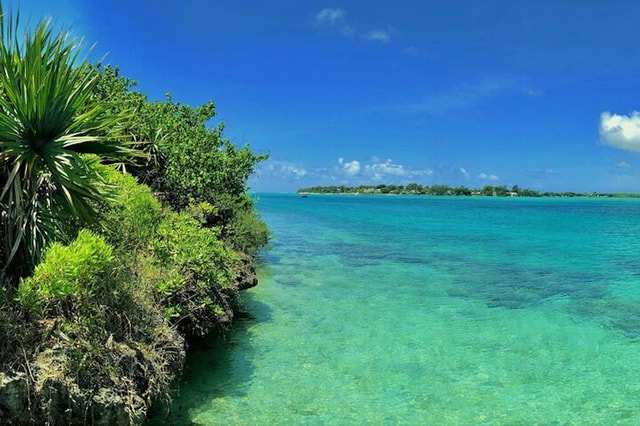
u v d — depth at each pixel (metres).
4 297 4.90
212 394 7.08
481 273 18.59
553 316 12.38
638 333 11.01
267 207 85.56
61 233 5.97
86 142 6.10
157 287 7.03
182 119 17.00
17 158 5.58
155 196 13.24
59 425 4.61
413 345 9.82
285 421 6.43
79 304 5.32
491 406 7.21
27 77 5.68
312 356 8.96
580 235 35.28
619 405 7.36
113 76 17.53
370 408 6.97
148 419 6.09
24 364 4.57
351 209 78.81
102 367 5.00
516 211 76.06
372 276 17.34
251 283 13.39
